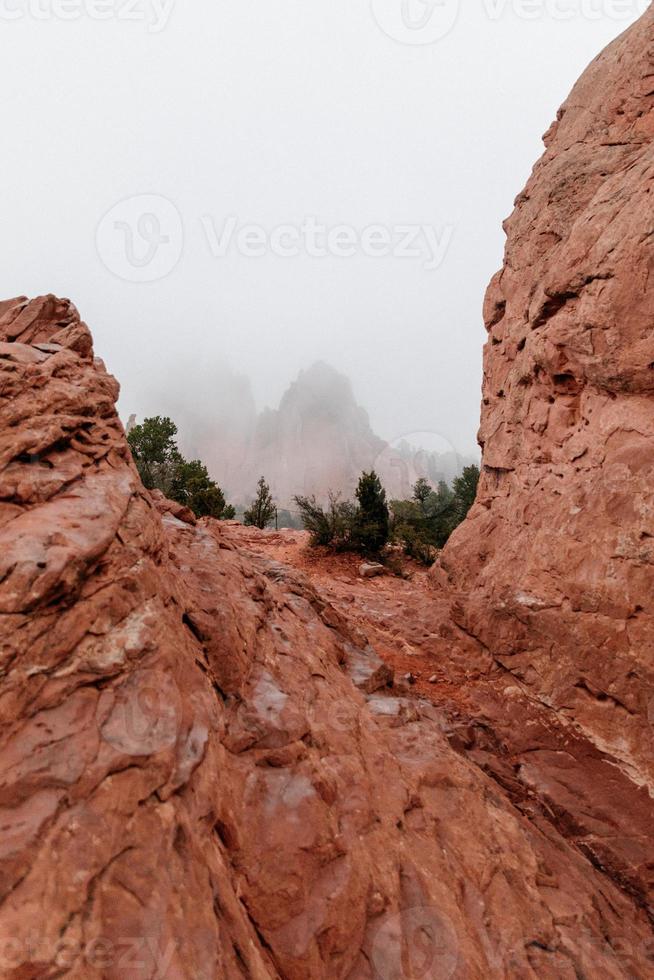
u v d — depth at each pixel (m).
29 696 2.16
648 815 4.83
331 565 14.37
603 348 6.19
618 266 5.95
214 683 3.45
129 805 2.07
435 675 7.48
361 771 3.54
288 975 2.26
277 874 2.53
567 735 5.99
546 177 9.14
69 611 2.42
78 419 3.32
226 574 5.10
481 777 4.76
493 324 11.45
